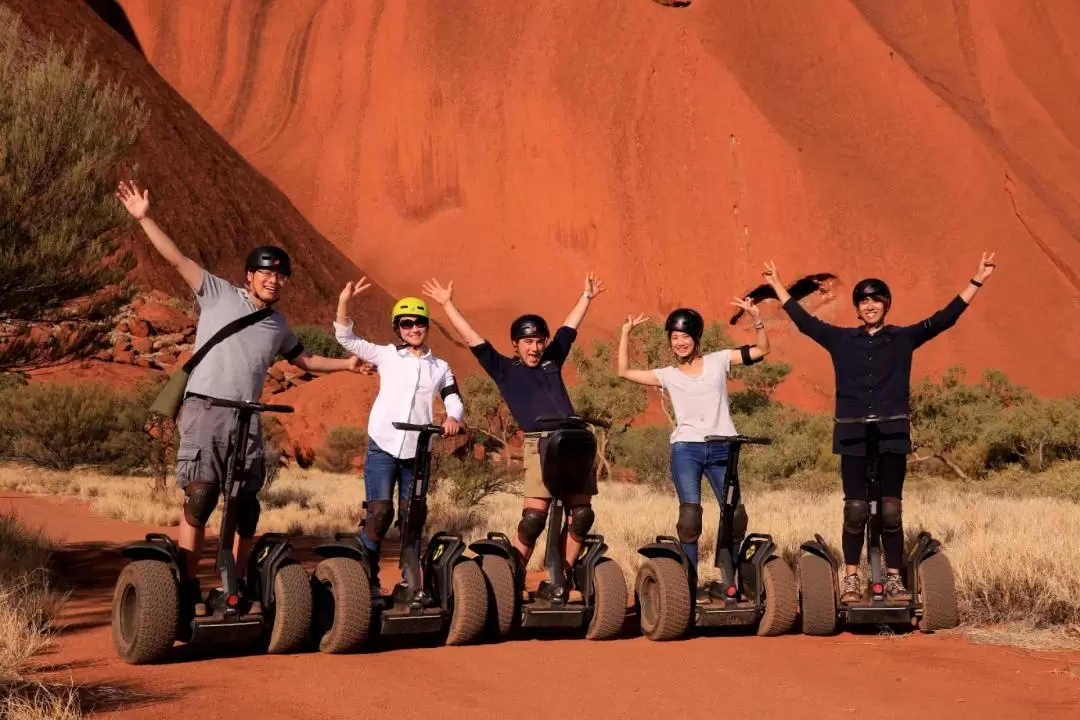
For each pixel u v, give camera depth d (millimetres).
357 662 5770
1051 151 97750
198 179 84875
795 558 10070
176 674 5367
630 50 103438
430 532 14328
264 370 6102
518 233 100375
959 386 36312
